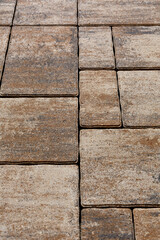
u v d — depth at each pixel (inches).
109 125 69.5
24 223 63.7
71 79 73.2
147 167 66.7
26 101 71.5
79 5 81.3
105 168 66.6
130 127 69.5
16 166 66.9
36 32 78.2
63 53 75.9
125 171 66.4
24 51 76.1
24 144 68.3
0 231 63.3
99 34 77.8
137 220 64.0
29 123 69.8
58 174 66.4
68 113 70.5
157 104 71.0
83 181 65.8
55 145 68.2
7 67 74.5
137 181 65.8
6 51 76.2
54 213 64.2
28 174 66.4
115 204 64.6
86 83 72.9
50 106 71.1
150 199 64.7
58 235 63.3
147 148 67.9
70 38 77.5
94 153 67.6
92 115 70.2
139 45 76.5
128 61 74.8
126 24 78.8
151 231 63.5
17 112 70.6
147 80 73.0
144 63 74.5
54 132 69.1
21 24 79.0
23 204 64.6
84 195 65.0
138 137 68.7
